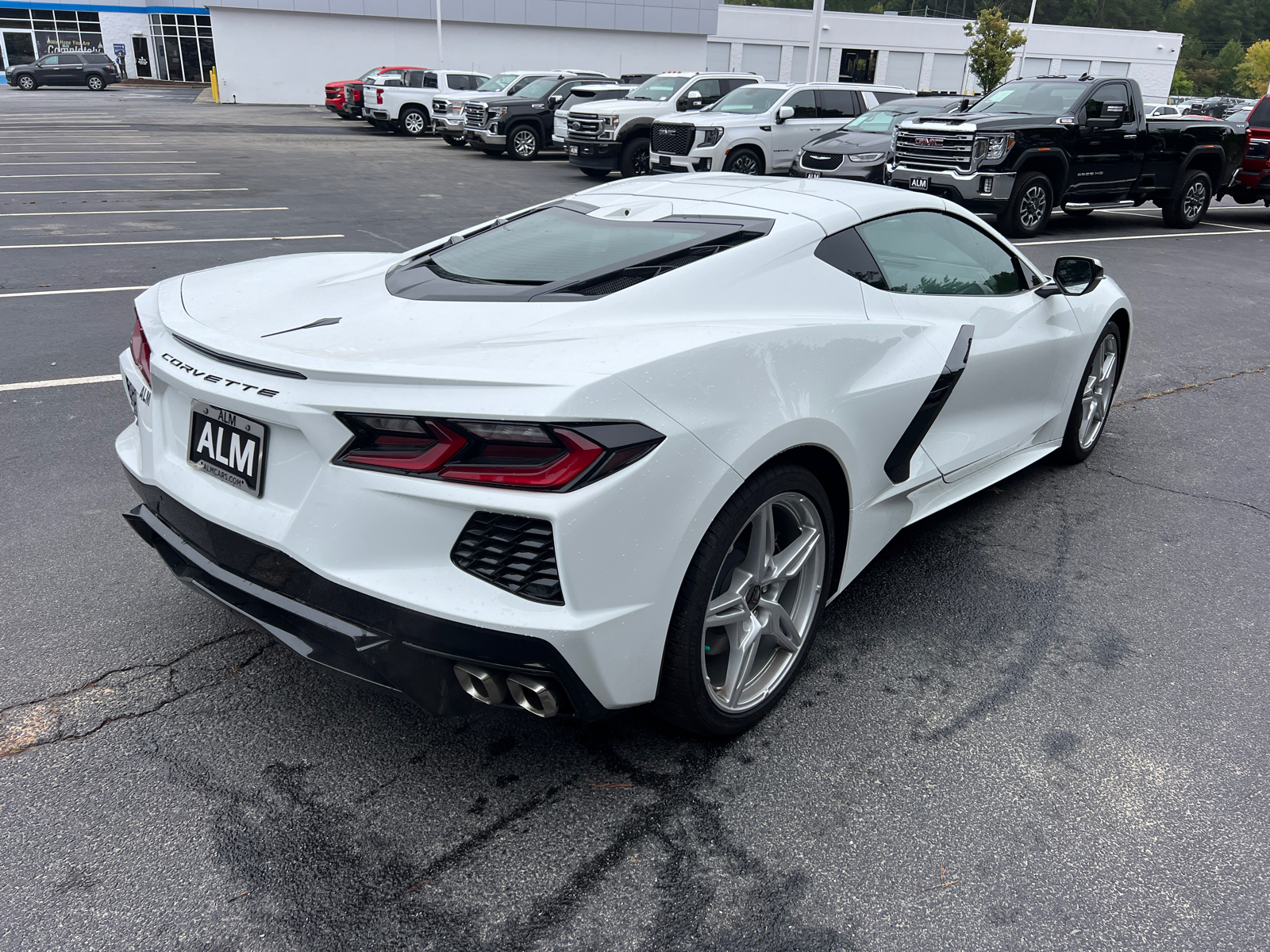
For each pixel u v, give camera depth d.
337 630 1.84
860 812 2.08
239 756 2.22
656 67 36.78
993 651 2.77
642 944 1.72
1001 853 1.97
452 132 21.06
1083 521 3.72
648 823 2.03
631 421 1.79
